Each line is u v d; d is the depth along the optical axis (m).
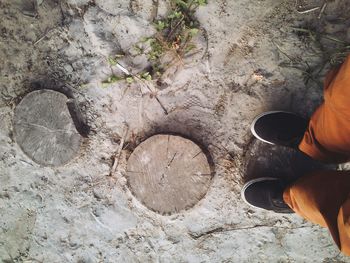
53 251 1.21
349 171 0.84
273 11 1.07
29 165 1.17
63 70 1.12
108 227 1.19
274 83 1.09
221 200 1.15
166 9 1.07
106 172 1.16
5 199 1.20
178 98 1.11
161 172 1.07
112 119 1.13
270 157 1.11
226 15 1.07
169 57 1.08
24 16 1.11
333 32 1.05
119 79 1.10
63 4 1.10
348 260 1.16
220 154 1.13
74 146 1.08
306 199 0.86
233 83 1.10
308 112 1.10
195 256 1.18
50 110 1.07
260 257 1.18
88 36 1.10
